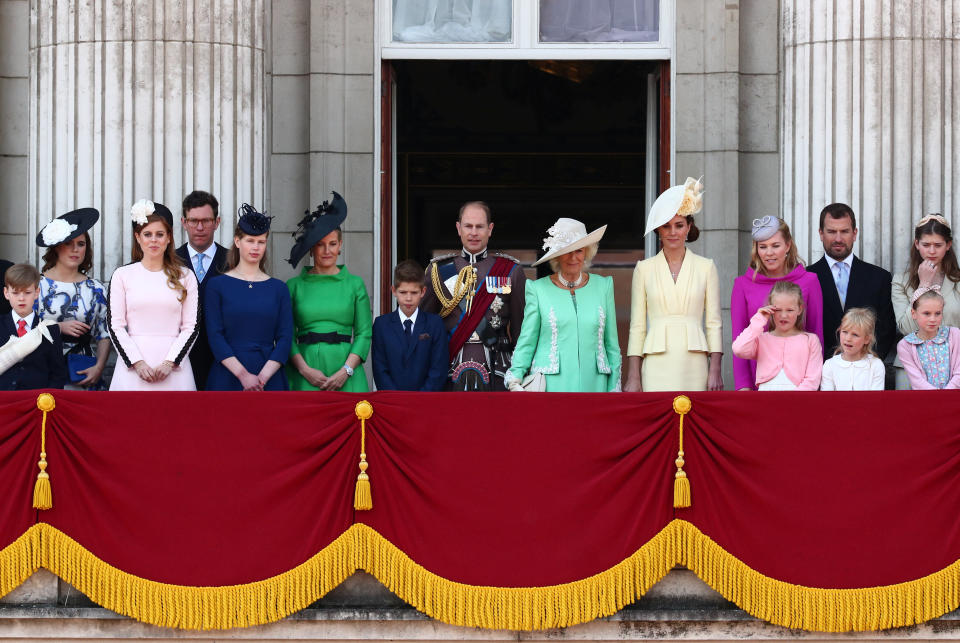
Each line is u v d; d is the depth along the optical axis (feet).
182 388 96.43
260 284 98.07
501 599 89.10
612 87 180.04
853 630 89.15
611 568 89.15
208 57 117.39
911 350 100.07
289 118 125.80
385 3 126.31
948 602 88.74
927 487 89.25
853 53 117.91
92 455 90.17
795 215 120.37
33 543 89.76
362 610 89.86
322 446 90.12
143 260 96.78
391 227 127.34
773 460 89.45
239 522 89.81
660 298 101.14
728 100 123.44
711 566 89.20
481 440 89.97
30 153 120.57
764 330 98.43
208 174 117.19
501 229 189.47
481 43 126.62
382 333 101.40
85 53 117.19
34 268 100.22
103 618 90.12
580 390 98.94
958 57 117.80
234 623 89.35
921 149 117.19
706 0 123.95
